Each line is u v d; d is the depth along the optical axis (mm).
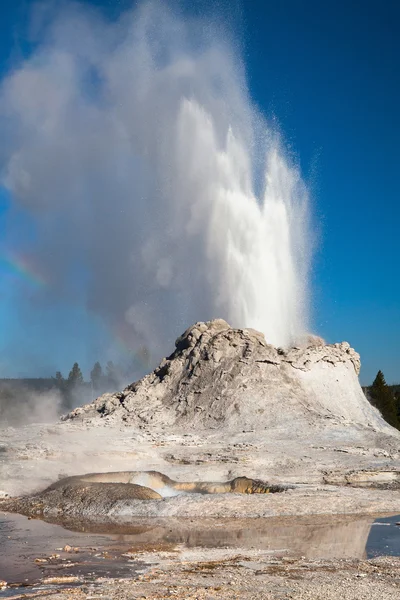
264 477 36469
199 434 48375
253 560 21234
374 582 18391
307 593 17188
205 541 24234
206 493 33594
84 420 55469
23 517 29062
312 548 23047
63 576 19234
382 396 94188
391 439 47125
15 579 18938
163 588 17766
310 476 36688
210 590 17531
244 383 54812
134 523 27531
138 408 55656
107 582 18500
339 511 29484
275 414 51344
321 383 57719
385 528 26375
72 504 30188
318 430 48438
